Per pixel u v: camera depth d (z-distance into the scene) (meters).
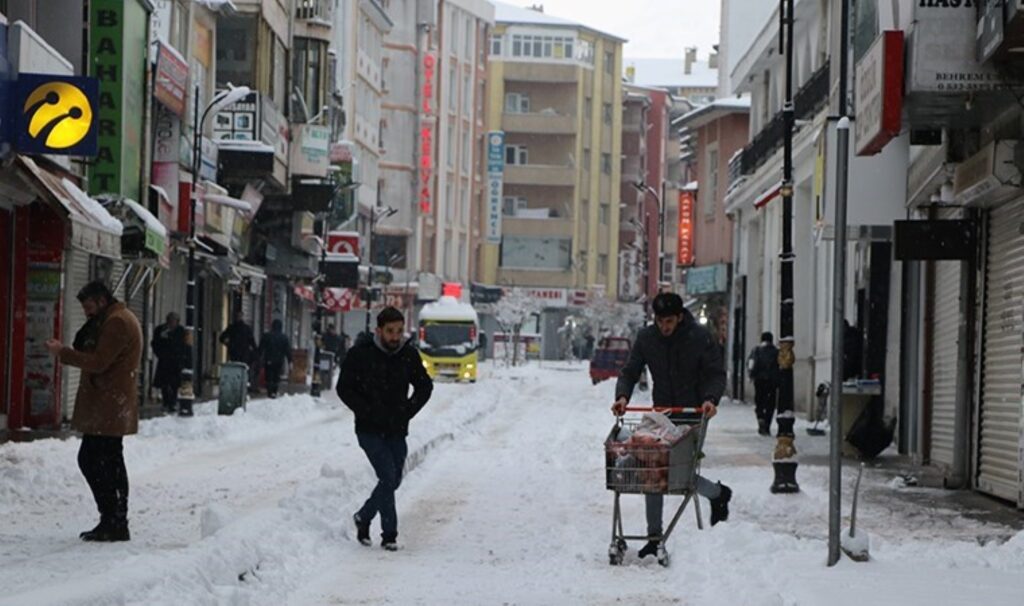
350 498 25.02
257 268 81.19
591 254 191.00
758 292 79.06
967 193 28.94
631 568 18.88
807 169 61.09
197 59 63.69
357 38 134.25
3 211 40.34
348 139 131.62
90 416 20.14
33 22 42.66
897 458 38.25
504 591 16.98
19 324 41.22
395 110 156.62
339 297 96.81
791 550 19.61
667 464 19.02
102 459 20.23
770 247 74.00
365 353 20.78
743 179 78.06
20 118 35.06
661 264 99.56
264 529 19.75
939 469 34.62
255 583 17.02
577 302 186.25
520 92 186.62
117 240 41.31
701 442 19.30
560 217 187.00
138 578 15.13
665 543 20.14
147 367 57.16
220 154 67.38
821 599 15.84
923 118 28.66
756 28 100.00
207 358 70.38
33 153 35.34
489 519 24.16
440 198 166.88
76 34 43.19
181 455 35.94
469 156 176.62
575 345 186.62
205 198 60.38
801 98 60.19
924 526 24.20
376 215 133.50
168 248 54.59
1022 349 26.77
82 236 37.78
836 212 18.00
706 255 98.50
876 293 44.66
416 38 157.88
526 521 23.89
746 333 80.19
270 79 73.25
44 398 41.50
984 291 30.22
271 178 70.25
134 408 20.34
